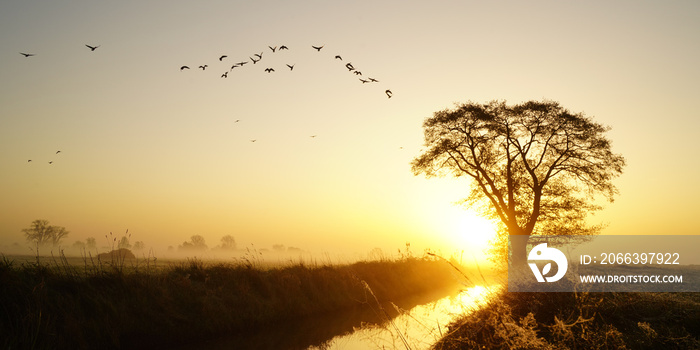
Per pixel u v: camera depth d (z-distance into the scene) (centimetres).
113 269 1334
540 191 2698
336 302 1825
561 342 739
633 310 1031
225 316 1366
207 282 1544
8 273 1045
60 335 961
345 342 1219
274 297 1630
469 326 900
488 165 2891
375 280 2292
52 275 1190
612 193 2700
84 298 1133
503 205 2712
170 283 1410
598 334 807
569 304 1014
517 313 983
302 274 1914
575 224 2659
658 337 827
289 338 1293
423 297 2312
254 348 1171
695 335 870
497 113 2744
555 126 2683
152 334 1155
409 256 3106
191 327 1251
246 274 1705
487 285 991
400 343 1085
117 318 1124
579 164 2753
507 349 742
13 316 942
